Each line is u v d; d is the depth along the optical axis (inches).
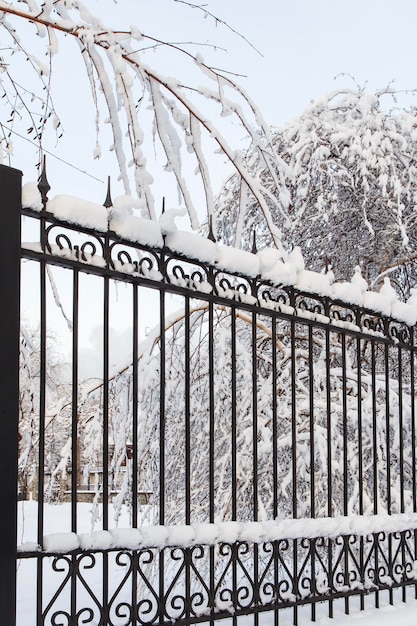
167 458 212.1
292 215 278.5
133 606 94.1
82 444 191.8
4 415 80.9
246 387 218.7
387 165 268.1
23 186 89.2
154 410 204.1
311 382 131.0
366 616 131.6
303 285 129.7
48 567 337.7
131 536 93.7
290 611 138.4
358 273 149.6
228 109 151.9
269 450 206.1
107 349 95.3
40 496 85.1
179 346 218.8
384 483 216.8
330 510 131.6
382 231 281.4
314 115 278.7
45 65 127.9
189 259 109.7
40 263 89.6
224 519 209.2
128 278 99.3
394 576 146.7
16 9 123.1
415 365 262.4
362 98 274.1
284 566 118.6
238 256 116.4
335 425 209.8
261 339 250.4
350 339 250.2
